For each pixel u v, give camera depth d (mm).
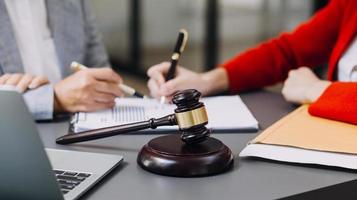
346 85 1057
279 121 1007
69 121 1117
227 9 3812
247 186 753
